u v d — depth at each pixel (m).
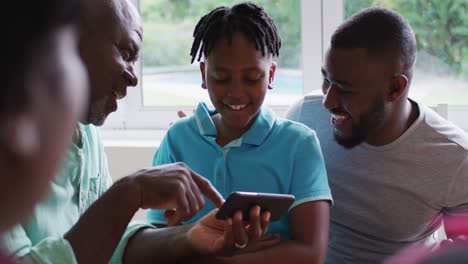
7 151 0.26
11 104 0.26
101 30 1.07
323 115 1.47
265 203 1.00
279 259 1.11
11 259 0.32
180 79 2.15
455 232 1.42
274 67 1.22
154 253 1.10
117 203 0.97
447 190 1.39
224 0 2.06
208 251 1.04
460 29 1.93
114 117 2.20
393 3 1.97
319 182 1.19
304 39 2.06
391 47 1.31
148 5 2.13
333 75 1.31
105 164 1.29
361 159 1.41
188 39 2.12
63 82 0.28
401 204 1.40
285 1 2.05
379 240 1.42
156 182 0.97
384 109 1.34
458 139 1.42
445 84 1.96
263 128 1.22
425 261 0.34
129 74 1.12
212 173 1.21
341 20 2.03
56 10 0.28
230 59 1.13
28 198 0.28
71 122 0.28
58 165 0.28
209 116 1.26
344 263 1.44
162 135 2.14
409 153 1.39
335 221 1.44
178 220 1.07
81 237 0.95
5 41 0.26
